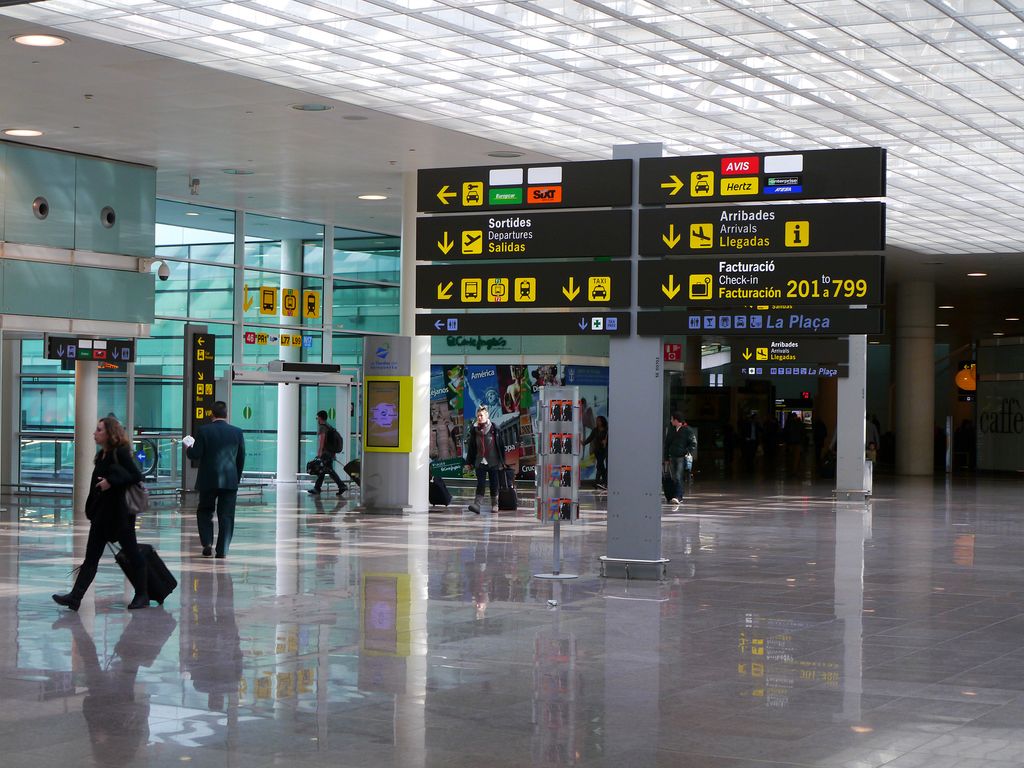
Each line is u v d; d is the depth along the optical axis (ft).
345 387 112.47
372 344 83.66
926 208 97.50
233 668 31.24
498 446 84.74
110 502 40.37
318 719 26.11
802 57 59.41
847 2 51.16
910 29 54.34
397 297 118.93
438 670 31.27
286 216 107.55
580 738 24.80
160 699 27.81
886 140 76.79
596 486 109.91
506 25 54.60
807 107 69.21
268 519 76.07
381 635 36.14
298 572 50.37
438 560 54.90
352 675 30.53
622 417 49.29
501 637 36.04
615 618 39.70
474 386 115.34
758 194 47.32
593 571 51.44
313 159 82.07
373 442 83.41
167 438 98.17
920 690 29.50
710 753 23.77
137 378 96.43
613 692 28.94
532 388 113.09
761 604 43.19
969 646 35.42
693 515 83.66
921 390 149.28
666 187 48.37
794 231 47.16
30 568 50.78
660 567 48.80
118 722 25.72
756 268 47.75
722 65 61.31
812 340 99.60
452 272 50.85
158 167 84.84
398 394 82.99
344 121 71.10
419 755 23.44
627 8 52.80
